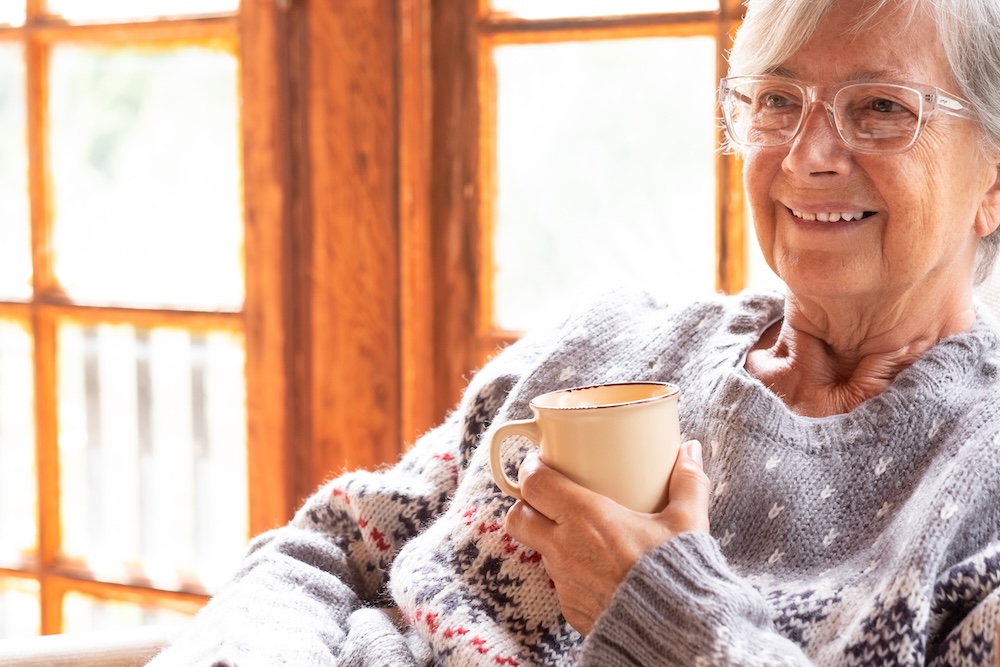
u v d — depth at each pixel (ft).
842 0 3.00
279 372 6.23
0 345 7.20
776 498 3.09
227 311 6.36
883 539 2.94
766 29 3.16
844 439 3.11
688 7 5.32
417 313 5.92
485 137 5.78
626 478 2.77
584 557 2.75
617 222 5.87
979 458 2.89
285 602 3.46
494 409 3.78
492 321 6.00
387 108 5.84
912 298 3.23
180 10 6.21
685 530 2.72
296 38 5.92
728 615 2.57
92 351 6.95
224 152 7.45
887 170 2.96
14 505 7.38
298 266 6.13
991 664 2.58
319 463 6.26
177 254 7.30
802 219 3.14
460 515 3.44
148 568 7.06
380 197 5.92
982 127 3.03
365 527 3.76
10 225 7.07
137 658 3.70
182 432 6.92
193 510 7.02
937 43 2.95
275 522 6.40
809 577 2.99
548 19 5.56
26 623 7.33
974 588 2.72
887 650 2.67
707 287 5.78
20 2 6.51
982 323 3.31
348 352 6.10
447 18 5.71
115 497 7.11
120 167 10.07
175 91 8.10
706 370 3.47
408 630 3.52
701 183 5.67
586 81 5.72
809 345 3.41
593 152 5.81
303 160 6.01
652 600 2.64
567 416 2.76
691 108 5.58
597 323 3.76
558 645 3.19
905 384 3.13
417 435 6.01
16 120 7.33
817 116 3.04
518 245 5.98
